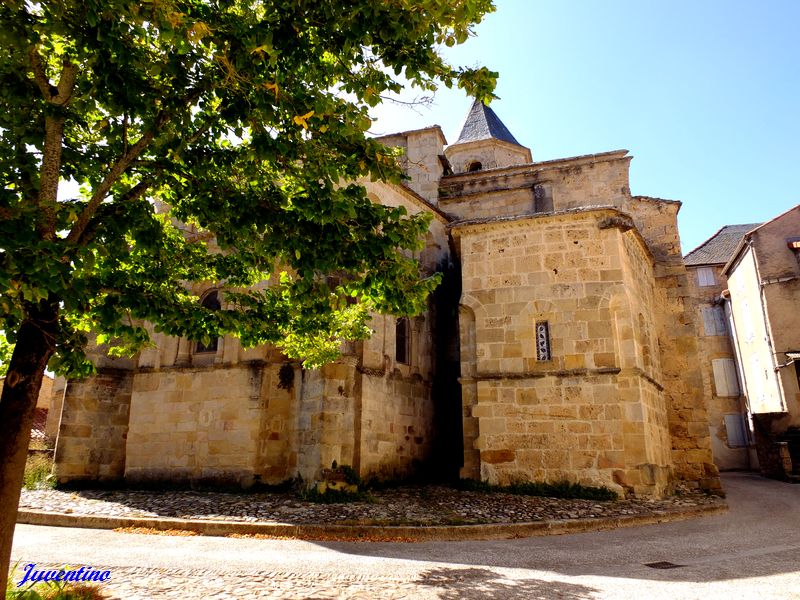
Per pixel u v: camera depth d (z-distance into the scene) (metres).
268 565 7.18
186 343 15.22
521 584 6.27
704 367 29.00
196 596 5.72
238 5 5.32
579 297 13.27
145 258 6.99
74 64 5.71
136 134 6.62
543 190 20.20
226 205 5.98
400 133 22.20
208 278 8.00
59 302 5.12
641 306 14.91
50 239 4.97
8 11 4.30
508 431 12.96
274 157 5.30
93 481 14.95
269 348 14.32
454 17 4.90
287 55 5.05
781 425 21.62
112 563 7.27
